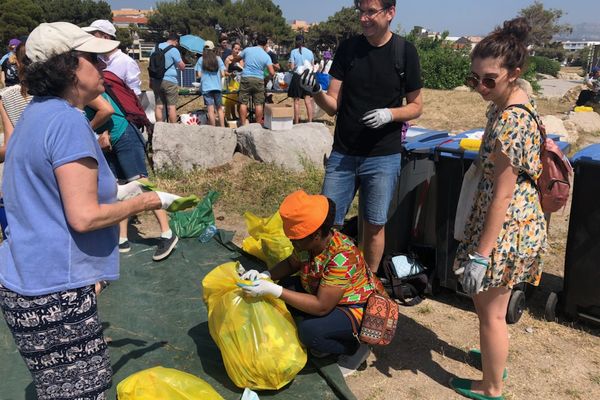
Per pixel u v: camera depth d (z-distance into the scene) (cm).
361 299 305
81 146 192
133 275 437
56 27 198
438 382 319
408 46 350
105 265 213
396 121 359
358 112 360
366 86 355
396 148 367
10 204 200
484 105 1584
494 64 244
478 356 338
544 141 259
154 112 920
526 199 262
